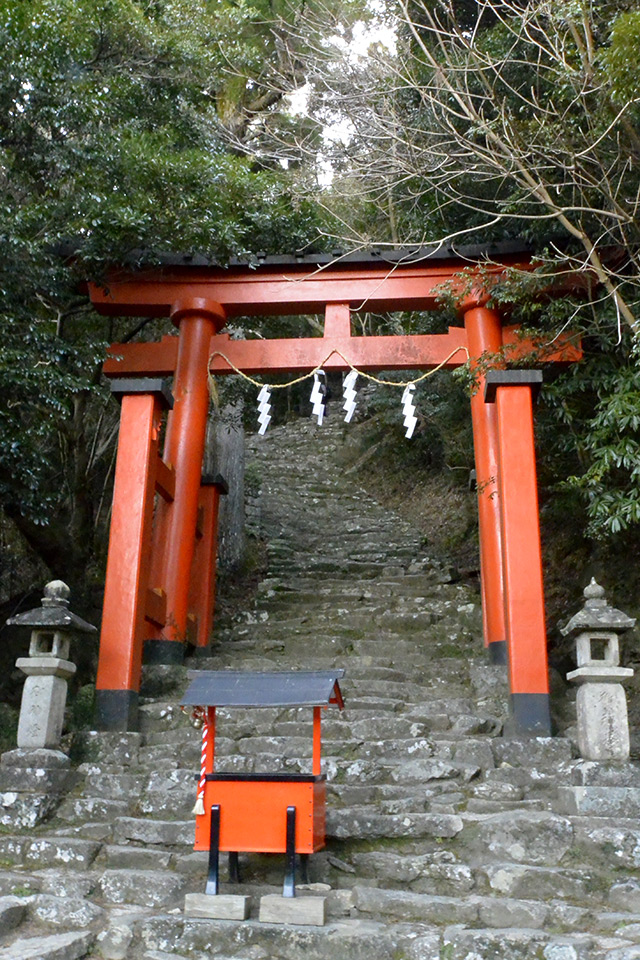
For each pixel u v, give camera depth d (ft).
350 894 12.46
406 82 23.90
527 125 21.25
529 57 24.03
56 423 27.32
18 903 12.16
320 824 12.82
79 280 23.88
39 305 25.57
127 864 13.60
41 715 15.99
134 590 19.39
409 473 48.60
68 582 26.30
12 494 20.89
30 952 10.94
